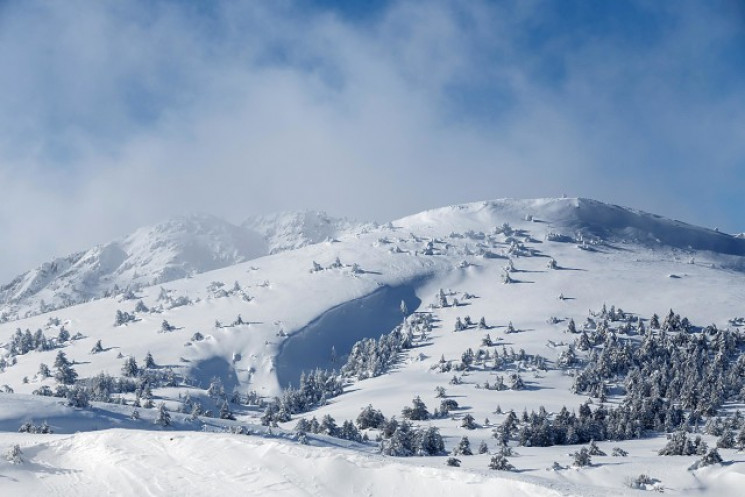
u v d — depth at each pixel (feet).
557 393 492.13
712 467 172.24
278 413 472.85
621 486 164.35
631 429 371.97
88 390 484.74
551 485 109.91
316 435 322.55
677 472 173.27
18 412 295.89
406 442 311.06
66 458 125.39
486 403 460.96
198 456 119.85
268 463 115.85
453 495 104.37
